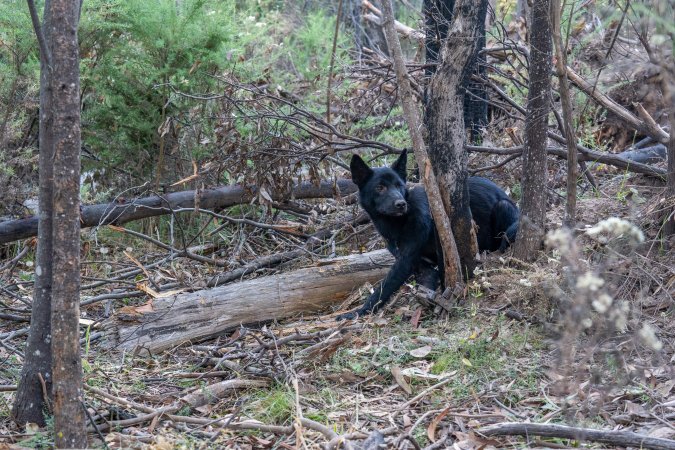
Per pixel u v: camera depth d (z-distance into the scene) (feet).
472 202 18.28
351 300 17.63
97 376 14.03
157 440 10.93
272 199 21.62
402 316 16.30
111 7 22.57
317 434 11.26
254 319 16.92
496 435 10.61
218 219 23.26
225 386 13.28
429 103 15.49
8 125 21.65
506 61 22.59
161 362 15.44
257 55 29.32
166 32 22.21
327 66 26.16
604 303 8.45
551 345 13.51
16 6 21.58
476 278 16.06
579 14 21.68
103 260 21.93
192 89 22.76
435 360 13.89
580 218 16.99
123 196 23.59
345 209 22.66
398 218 17.29
